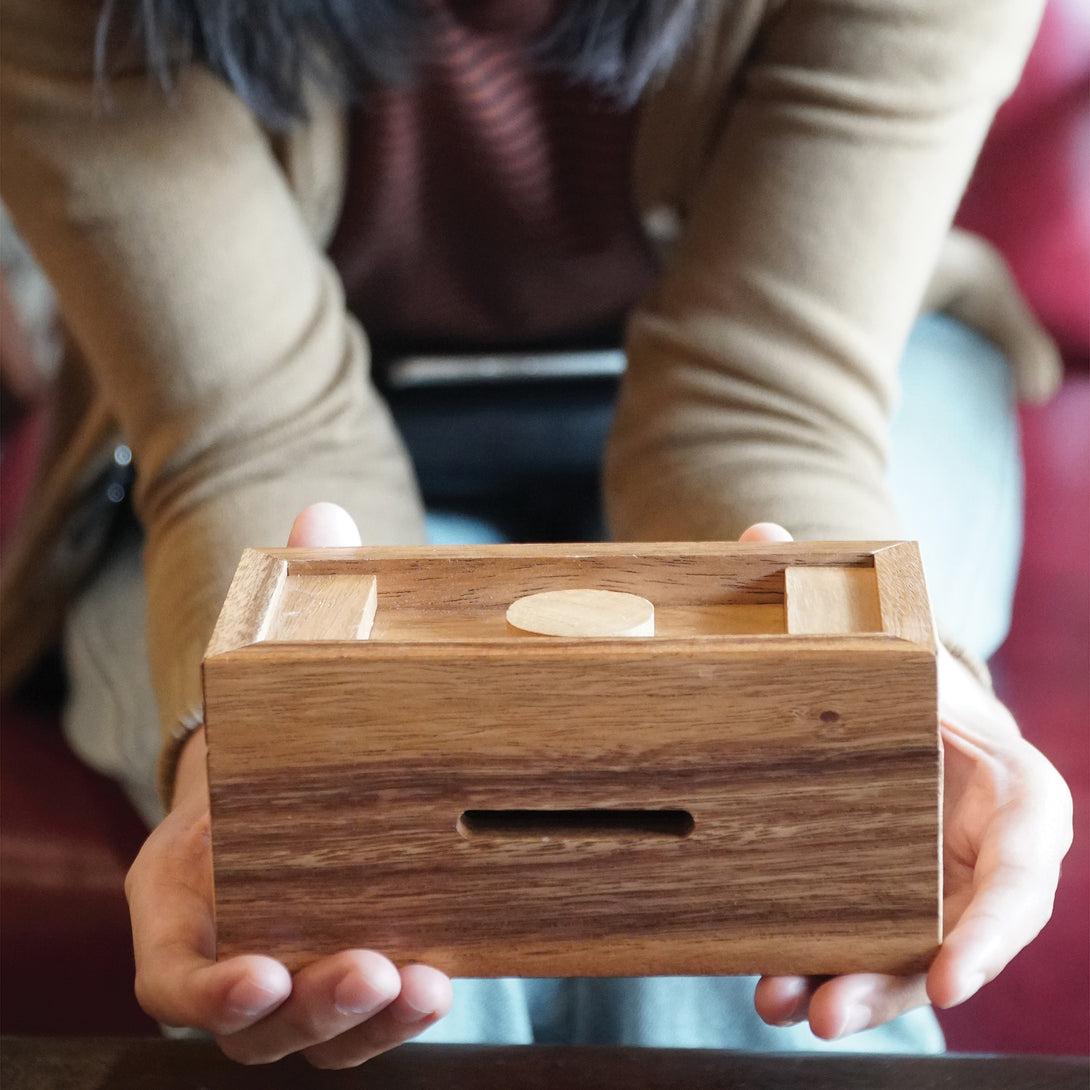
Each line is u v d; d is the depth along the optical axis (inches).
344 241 34.1
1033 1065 21.5
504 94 31.5
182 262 29.3
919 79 29.5
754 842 21.2
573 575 23.0
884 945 21.3
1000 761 23.0
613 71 29.5
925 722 20.7
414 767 21.0
